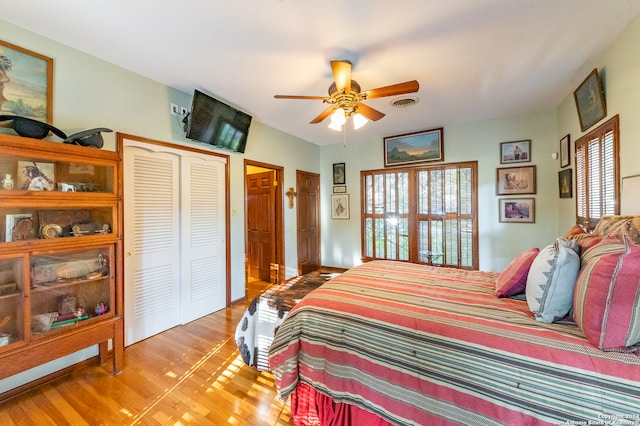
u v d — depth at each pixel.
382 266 2.60
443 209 4.47
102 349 2.23
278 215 4.63
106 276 2.13
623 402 0.93
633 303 1.01
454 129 4.32
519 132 3.88
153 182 2.73
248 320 2.15
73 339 1.89
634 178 1.90
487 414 1.10
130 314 2.55
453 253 4.40
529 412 1.04
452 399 1.18
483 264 4.17
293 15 1.79
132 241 2.56
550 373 1.04
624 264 1.05
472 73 2.62
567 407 0.99
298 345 1.63
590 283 1.15
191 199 3.08
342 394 1.44
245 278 3.81
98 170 2.12
